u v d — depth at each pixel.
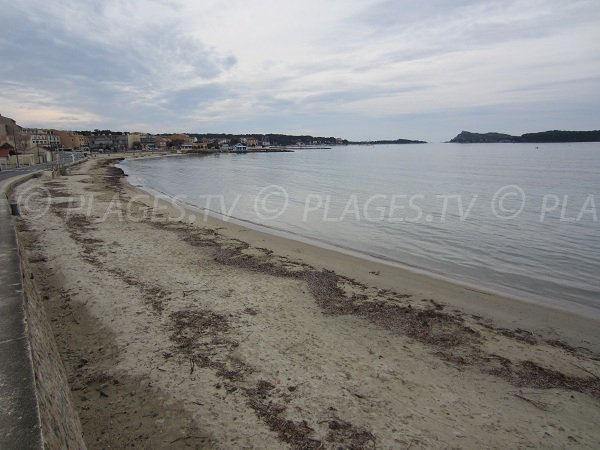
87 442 4.19
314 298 8.73
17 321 4.17
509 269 12.22
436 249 14.55
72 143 126.06
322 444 4.28
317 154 141.62
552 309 8.87
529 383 5.77
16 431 2.46
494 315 8.38
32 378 3.09
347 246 14.79
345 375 5.68
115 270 9.95
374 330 7.30
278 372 5.66
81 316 7.27
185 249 12.58
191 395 5.04
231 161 92.94
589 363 6.45
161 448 4.16
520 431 4.68
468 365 6.20
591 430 4.77
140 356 5.95
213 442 4.27
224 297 8.47
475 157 92.31
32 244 12.18
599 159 74.38
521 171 49.62
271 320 7.43
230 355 6.06
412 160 84.88
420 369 5.99
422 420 4.77
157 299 8.17
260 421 4.61
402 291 9.64
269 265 11.26
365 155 122.44
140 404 4.85
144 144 160.12
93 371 5.53
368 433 4.48
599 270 12.14
